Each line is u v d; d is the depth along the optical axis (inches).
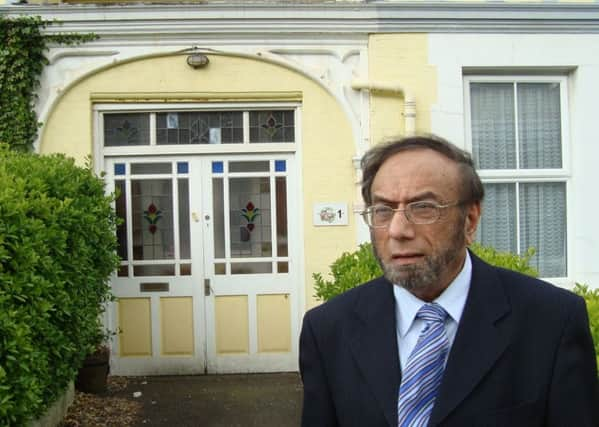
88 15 244.5
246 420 213.2
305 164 254.1
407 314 80.8
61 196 183.9
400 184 77.6
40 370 146.0
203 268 260.8
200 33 248.8
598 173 259.8
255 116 259.9
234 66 252.5
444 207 76.9
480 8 252.7
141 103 252.5
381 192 78.9
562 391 73.2
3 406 120.3
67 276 174.2
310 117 254.1
